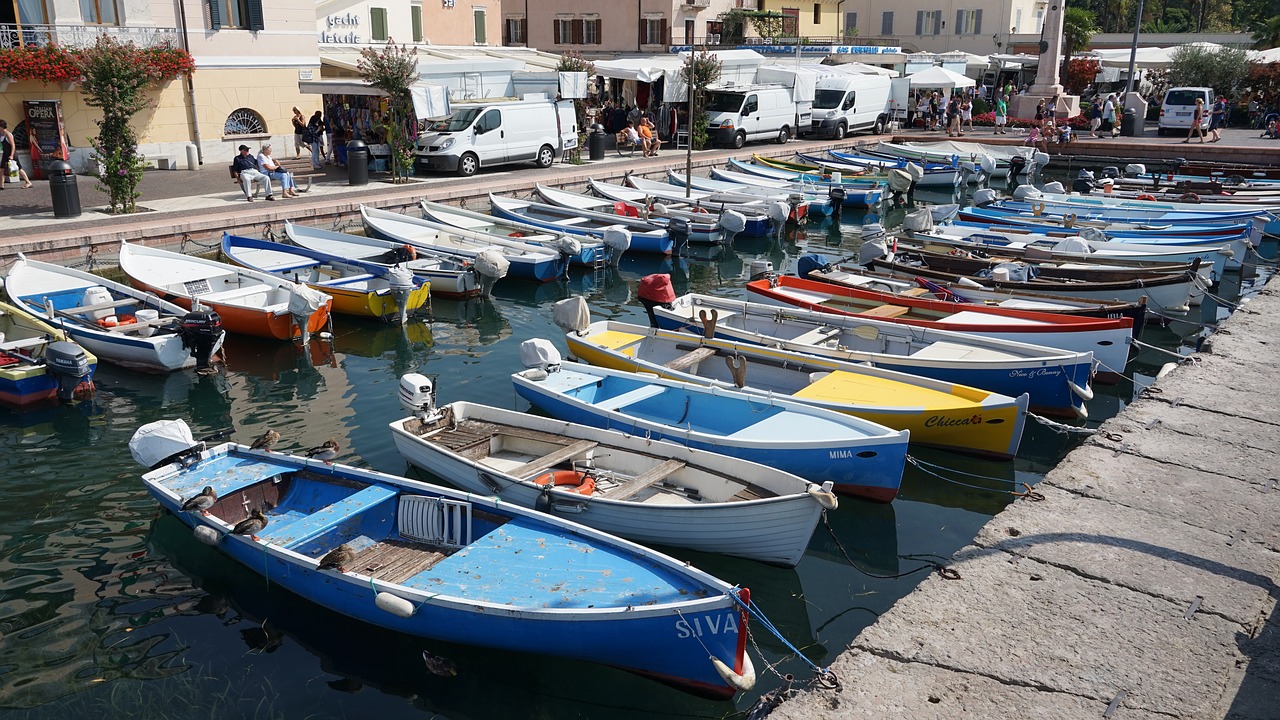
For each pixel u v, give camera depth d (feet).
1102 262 65.92
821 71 143.84
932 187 120.57
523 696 25.94
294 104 106.73
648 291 53.11
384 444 41.06
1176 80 160.56
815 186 102.58
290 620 28.76
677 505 30.17
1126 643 23.04
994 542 27.84
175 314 52.06
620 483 34.30
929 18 208.44
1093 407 46.60
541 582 26.02
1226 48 158.30
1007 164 121.80
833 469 34.83
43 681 25.71
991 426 38.58
